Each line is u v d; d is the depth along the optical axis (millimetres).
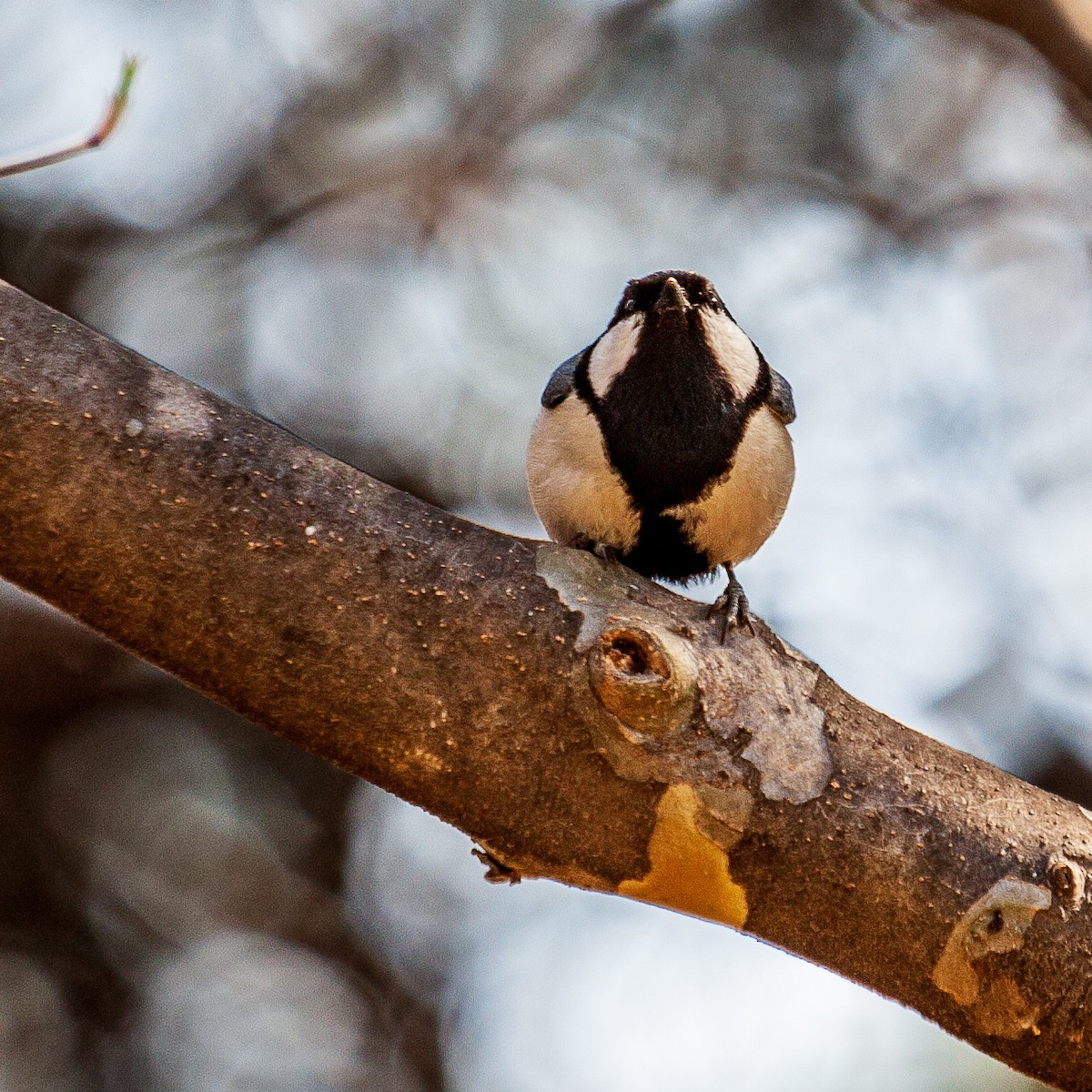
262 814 14391
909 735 5609
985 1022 5383
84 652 14273
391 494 5496
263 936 14000
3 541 5125
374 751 5285
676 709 5289
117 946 13680
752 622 5641
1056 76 12016
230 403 5480
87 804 14031
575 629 5359
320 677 5215
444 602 5316
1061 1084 5434
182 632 5199
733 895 5379
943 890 5324
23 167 5832
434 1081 13539
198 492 5211
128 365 5355
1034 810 5504
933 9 14070
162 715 14445
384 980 14000
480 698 5262
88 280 15242
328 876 14305
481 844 5434
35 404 5141
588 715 5273
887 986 5418
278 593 5199
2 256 15070
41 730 14109
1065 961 5293
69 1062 13148
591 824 5320
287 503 5293
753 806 5297
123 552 5141
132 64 5918
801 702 5500
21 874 13695
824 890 5324
